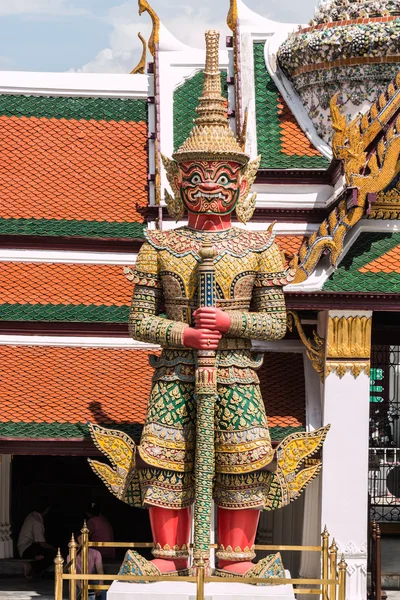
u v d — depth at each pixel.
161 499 18.62
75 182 25.20
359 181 20.72
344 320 21.20
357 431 21.27
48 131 25.97
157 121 24.98
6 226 24.23
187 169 19.00
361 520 21.22
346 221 20.80
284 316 19.00
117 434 19.66
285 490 19.39
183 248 18.88
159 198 24.22
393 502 29.70
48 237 24.12
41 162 25.48
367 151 21.22
